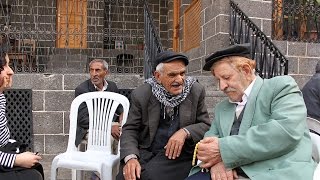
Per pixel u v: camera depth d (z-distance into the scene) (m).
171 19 11.00
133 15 11.17
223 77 2.42
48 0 10.39
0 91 2.83
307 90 4.15
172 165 2.80
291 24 7.04
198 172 2.51
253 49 5.84
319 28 7.10
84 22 10.40
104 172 3.34
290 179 2.14
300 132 2.22
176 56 2.79
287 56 6.84
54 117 5.96
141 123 3.01
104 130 3.78
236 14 6.38
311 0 7.07
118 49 10.42
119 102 3.79
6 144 2.86
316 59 6.94
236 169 2.35
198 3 7.77
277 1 7.00
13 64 6.36
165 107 2.94
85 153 3.62
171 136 2.87
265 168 2.24
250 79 2.46
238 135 2.30
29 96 5.91
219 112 2.62
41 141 5.95
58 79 5.96
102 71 4.79
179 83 2.84
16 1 10.41
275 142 2.19
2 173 2.62
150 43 5.54
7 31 6.50
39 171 2.80
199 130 2.88
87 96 3.84
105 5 11.05
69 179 4.81
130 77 6.11
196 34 7.96
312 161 2.31
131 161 2.80
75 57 7.80
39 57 7.45
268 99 2.37
